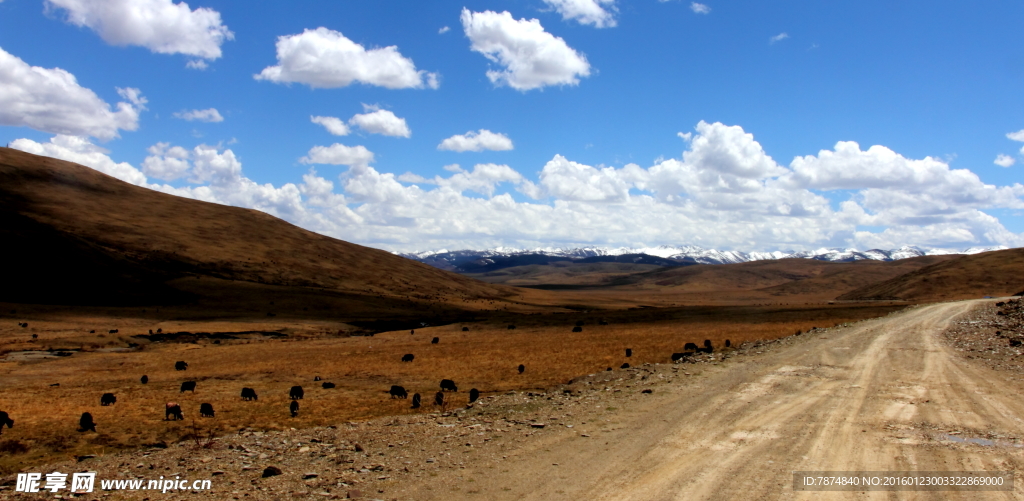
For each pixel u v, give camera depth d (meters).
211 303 115.25
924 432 13.85
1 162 184.25
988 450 12.17
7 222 133.38
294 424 24.78
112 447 21.66
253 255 165.88
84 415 24.72
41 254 121.50
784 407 17.14
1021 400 17.80
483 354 52.12
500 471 11.23
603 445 13.10
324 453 13.22
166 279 127.75
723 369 26.00
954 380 21.84
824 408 16.92
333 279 162.88
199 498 10.16
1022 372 23.30
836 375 23.69
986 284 144.38
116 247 144.00
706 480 10.42
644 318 90.06
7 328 80.69
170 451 14.61
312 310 118.62
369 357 54.84
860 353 31.19
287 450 13.80
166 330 84.31
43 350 67.00
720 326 69.69
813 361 28.25
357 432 15.89
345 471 11.49
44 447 21.83
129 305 108.56
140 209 183.75
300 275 158.50
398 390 32.09
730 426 14.75
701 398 18.83
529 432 14.62
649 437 13.76
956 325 47.41
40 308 96.31
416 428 15.97
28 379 47.34
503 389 32.69
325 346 69.44
